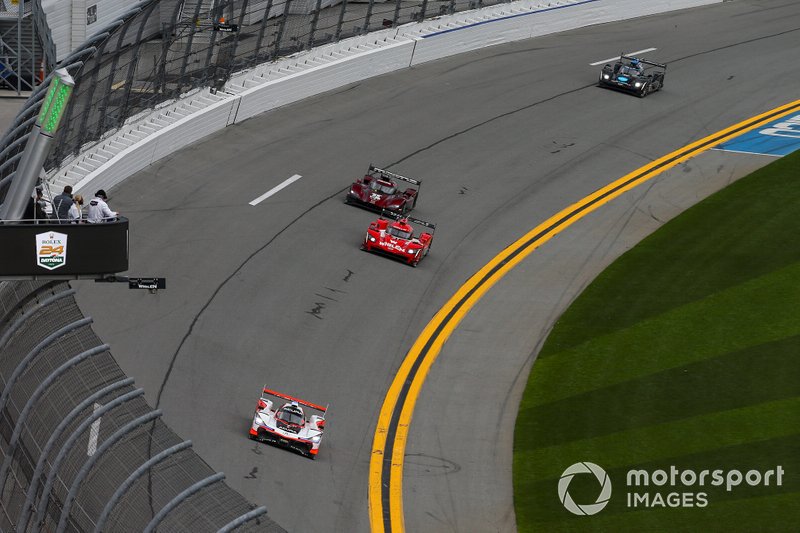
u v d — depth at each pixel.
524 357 111.38
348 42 177.50
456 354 110.94
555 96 175.50
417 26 186.88
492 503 90.44
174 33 155.25
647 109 173.88
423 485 91.88
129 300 110.38
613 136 163.75
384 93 171.38
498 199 143.25
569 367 109.44
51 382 66.81
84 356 67.62
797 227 137.62
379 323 114.25
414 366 108.25
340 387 103.38
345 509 87.56
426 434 98.56
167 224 126.44
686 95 180.00
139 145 137.75
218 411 96.56
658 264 129.75
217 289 115.00
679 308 119.88
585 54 194.12
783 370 107.69
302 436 92.69
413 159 151.12
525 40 199.25
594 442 97.88
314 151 149.88
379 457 94.69
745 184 150.50
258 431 93.19
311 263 123.00
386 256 126.75
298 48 170.88
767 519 88.06
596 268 129.12
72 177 128.25
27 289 80.94
